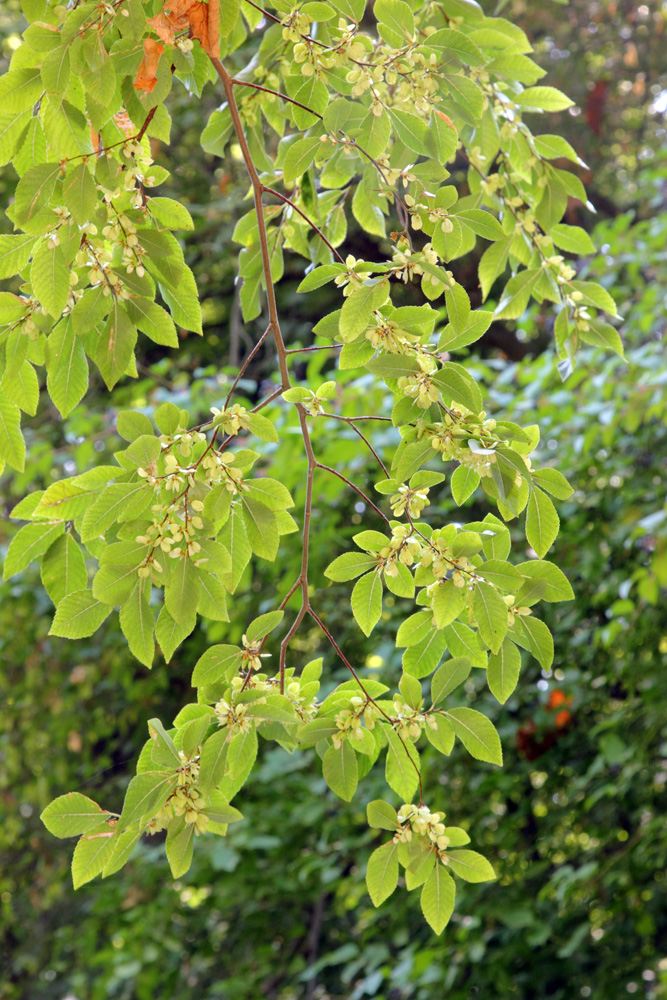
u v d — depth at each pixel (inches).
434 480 31.6
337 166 39.0
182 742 30.7
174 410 30.6
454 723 32.9
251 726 31.9
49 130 31.1
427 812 32.7
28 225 30.7
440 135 35.1
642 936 86.5
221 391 84.7
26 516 32.3
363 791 85.4
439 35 33.3
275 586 94.5
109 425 91.0
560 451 81.5
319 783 87.5
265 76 42.1
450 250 33.7
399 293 103.6
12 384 33.1
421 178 33.7
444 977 80.1
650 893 83.7
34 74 30.5
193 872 92.7
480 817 85.5
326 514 83.7
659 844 79.3
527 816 90.3
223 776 32.6
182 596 30.7
